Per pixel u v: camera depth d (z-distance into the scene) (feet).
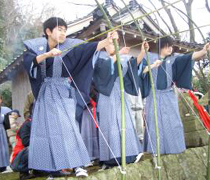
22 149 10.48
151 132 11.05
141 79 11.09
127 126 9.78
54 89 8.31
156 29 21.11
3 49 48.42
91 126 11.14
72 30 22.12
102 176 8.34
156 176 9.92
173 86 11.63
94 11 16.43
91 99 11.09
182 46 21.48
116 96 10.24
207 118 13.07
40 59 7.79
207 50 9.14
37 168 7.75
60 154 7.66
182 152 11.39
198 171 11.30
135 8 20.06
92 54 8.40
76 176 7.88
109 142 9.56
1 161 12.80
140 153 10.57
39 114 8.17
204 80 13.70
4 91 39.75
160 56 11.75
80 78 8.77
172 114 11.17
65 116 8.08
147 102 11.66
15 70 27.84
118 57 6.81
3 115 13.64
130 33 18.10
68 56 8.42
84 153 8.03
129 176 9.00
